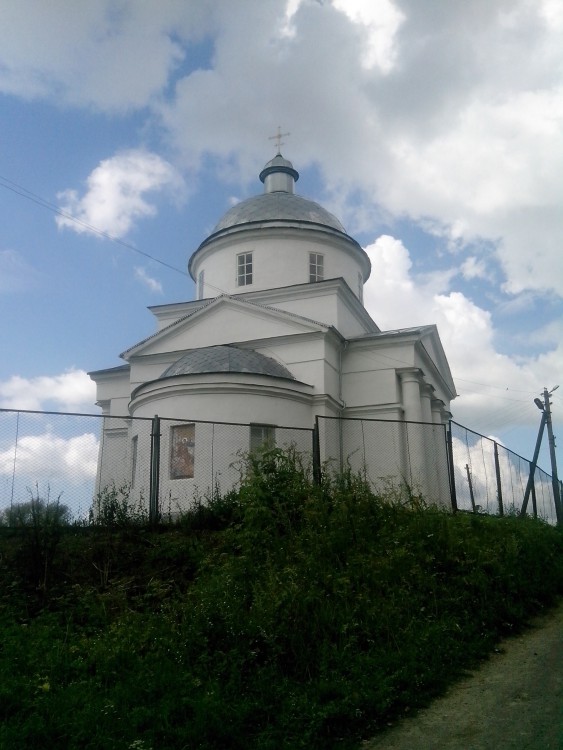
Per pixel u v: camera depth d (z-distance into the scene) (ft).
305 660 23.59
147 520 40.45
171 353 75.00
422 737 19.79
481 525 40.04
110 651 23.59
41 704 19.80
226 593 26.02
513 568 36.27
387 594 28.91
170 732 18.78
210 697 20.45
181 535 38.14
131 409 65.05
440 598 30.50
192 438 53.31
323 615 25.54
